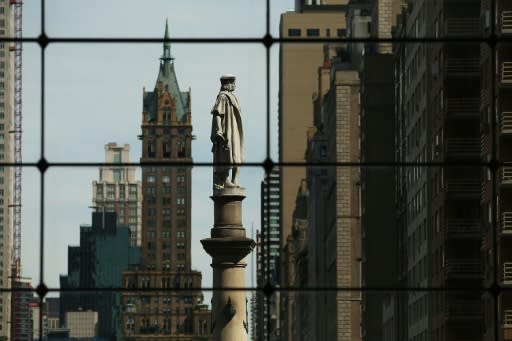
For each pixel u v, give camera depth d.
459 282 172.75
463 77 178.25
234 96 120.75
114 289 65.44
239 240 121.00
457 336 172.88
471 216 175.00
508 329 145.38
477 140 177.50
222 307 121.12
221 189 121.44
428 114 193.38
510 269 148.62
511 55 148.38
